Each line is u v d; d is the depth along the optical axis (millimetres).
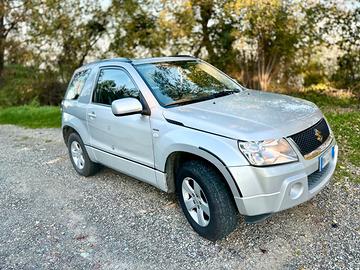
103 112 4309
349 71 11055
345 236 3242
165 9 11586
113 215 4027
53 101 15258
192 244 3336
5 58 15789
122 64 4152
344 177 4406
